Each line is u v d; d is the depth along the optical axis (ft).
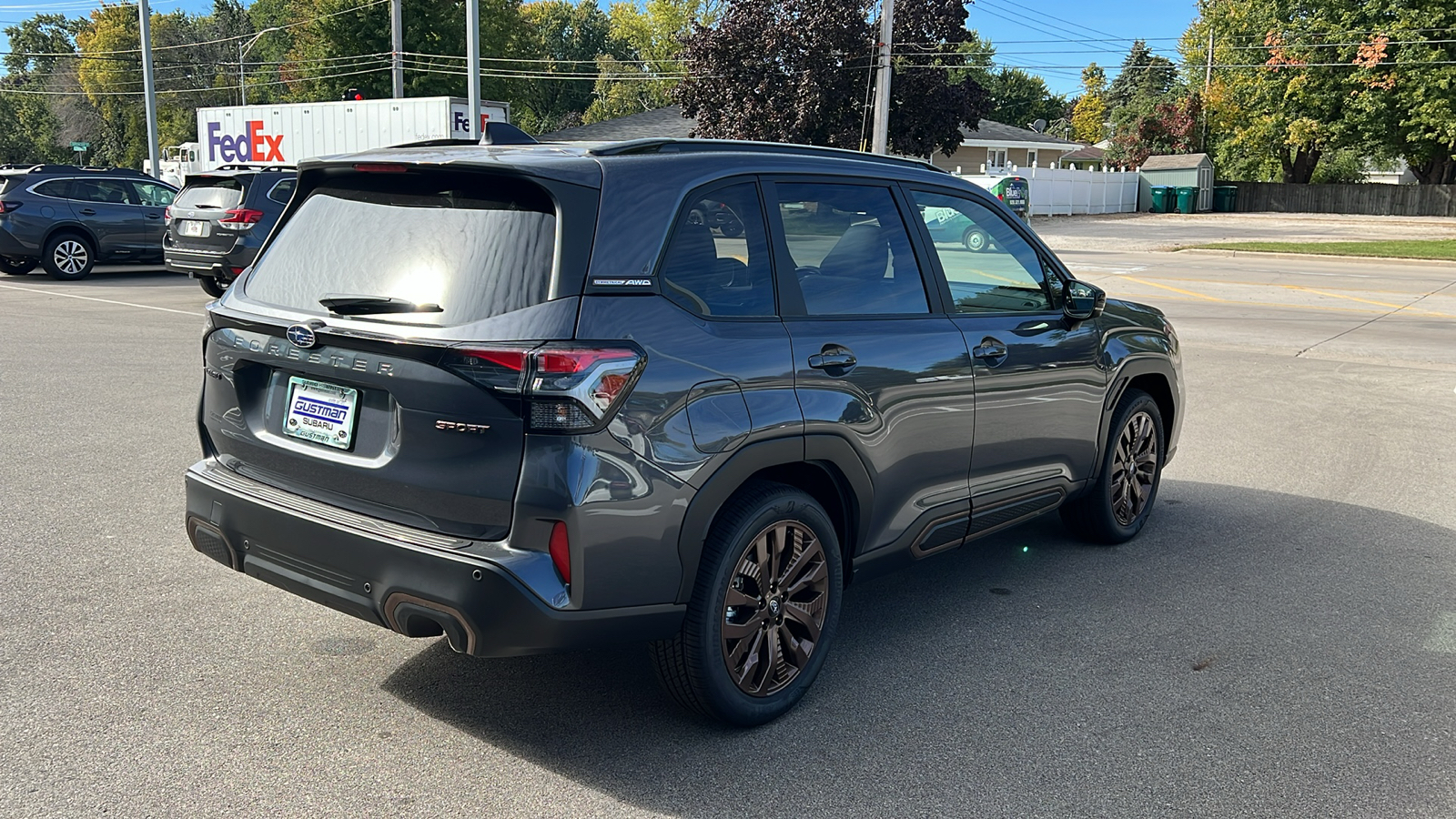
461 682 12.17
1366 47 162.50
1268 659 13.34
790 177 11.93
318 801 9.63
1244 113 191.93
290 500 10.61
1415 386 33.12
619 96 280.51
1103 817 9.73
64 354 32.73
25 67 342.44
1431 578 16.44
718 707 10.80
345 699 11.67
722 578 10.46
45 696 11.46
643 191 10.27
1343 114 171.94
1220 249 95.09
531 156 10.24
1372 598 15.57
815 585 11.69
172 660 12.48
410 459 9.75
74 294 49.37
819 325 11.60
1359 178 208.95
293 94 241.14
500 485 9.33
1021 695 12.20
